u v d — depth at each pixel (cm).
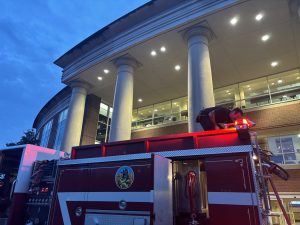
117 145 504
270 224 394
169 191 418
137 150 478
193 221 404
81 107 1543
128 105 1223
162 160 417
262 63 1311
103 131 1798
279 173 443
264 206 363
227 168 370
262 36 1098
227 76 1441
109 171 445
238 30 1064
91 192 449
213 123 501
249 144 385
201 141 426
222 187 362
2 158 714
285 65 1328
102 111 1842
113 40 1330
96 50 1414
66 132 1465
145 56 1280
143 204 384
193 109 933
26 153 676
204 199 416
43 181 635
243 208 339
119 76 1280
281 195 1044
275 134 1227
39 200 614
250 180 349
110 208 416
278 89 1373
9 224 602
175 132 1570
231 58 1266
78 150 552
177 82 1528
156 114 1825
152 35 1146
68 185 486
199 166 436
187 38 1096
